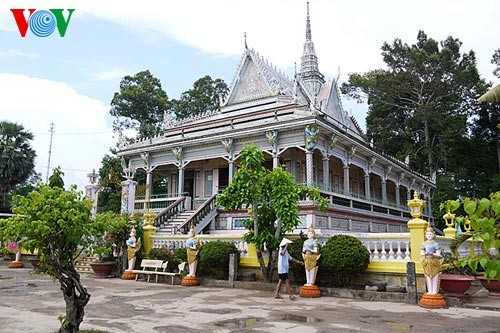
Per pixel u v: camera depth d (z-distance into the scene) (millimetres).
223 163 29203
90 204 7277
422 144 51562
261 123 23891
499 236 4281
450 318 9148
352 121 41031
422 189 44031
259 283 14078
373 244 13203
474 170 50531
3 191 42594
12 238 6812
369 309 10273
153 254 17359
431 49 50281
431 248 10750
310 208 20594
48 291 13594
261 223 14648
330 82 36281
